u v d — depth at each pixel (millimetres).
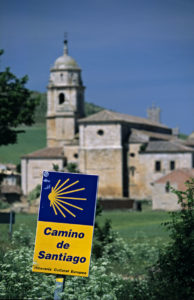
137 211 86875
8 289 13422
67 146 108125
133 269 23750
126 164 104188
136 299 14977
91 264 17062
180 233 16078
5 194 98625
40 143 166125
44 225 11461
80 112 115688
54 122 114500
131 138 104500
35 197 82688
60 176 11555
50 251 11414
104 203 86500
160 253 16641
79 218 11438
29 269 14391
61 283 11859
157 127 125312
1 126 51344
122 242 28688
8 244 24500
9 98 51188
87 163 104188
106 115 105062
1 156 147000
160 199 89562
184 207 16797
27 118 51344
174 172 90312
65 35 116812
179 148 101500
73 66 115375
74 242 11406
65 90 114750
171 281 15828
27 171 107375
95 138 104062
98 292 13633
